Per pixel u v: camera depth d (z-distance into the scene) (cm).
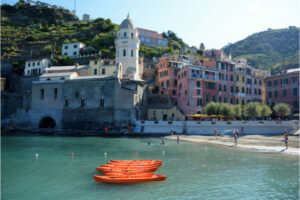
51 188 1788
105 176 1880
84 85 6009
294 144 3506
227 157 2770
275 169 2225
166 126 5112
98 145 3828
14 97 7344
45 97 6362
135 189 1722
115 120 5559
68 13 17075
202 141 4075
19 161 2698
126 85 5925
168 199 1542
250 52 18825
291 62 13462
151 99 6894
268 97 7438
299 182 1864
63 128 6050
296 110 6444
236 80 6956
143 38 11981
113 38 10681
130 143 4012
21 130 6050
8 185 1866
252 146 3488
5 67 8644
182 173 2112
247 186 1780
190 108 5931
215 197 1575
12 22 14888
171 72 7131
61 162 2634
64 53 10400
